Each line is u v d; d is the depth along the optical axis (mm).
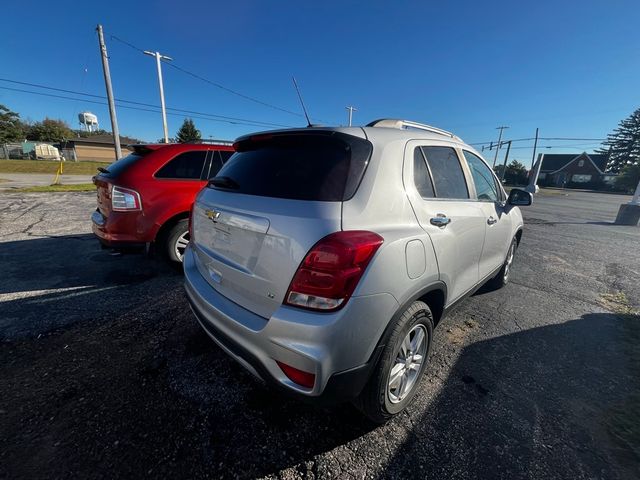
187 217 3971
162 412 1938
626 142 57562
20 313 3031
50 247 5188
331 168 1697
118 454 1656
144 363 2379
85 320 2949
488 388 2271
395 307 1641
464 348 2766
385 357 1683
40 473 1540
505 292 4062
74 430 1785
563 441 1844
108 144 52938
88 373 2252
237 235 1790
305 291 1472
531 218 11523
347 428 1887
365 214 1614
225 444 1745
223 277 1920
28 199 10094
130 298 3418
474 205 2654
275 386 1586
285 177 1775
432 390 2230
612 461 1724
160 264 4480
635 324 3291
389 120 2307
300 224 1512
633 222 10523
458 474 1627
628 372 2496
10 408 1913
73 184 16062
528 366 2541
